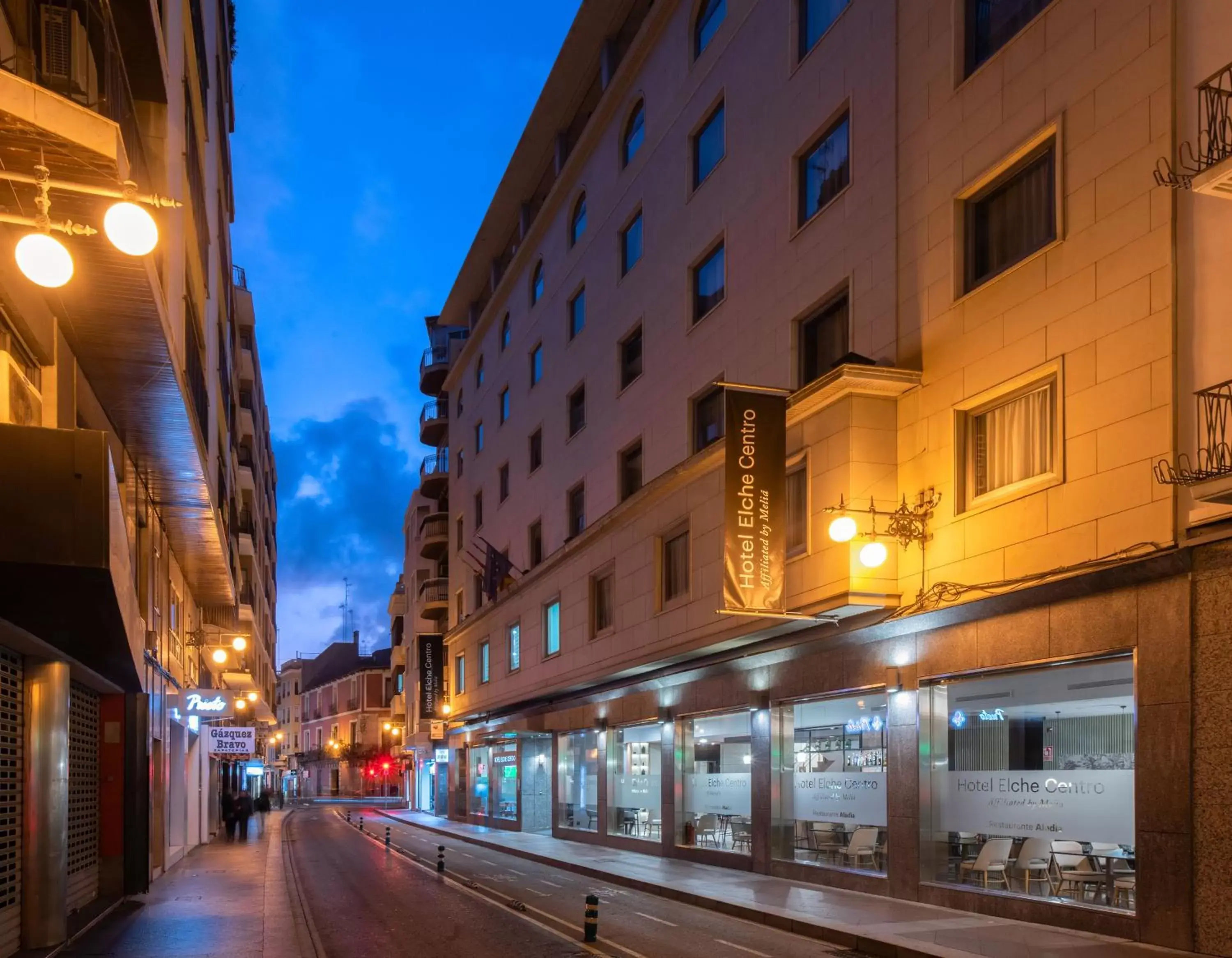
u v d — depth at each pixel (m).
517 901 16.58
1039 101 13.44
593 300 29.45
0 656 10.82
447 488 58.31
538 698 33.22
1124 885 11.59
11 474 8.21
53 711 11.68
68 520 8.27
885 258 16.39
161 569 21.08
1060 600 12.68
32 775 11.41
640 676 25.56
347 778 100.62
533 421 34.84
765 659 19.62
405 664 75.19
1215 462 10.36
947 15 15.36
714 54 22.86
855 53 17.59
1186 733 10.70
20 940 11.12
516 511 36.44
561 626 30.03
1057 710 12.81
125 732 16.80
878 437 15.65
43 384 11.21
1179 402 11.04
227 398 30.34
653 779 25.25
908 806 15.29
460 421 46.88
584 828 30.14
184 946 11.71
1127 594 11.66
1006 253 14.20
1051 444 13.02
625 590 25.03
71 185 6.19
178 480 18.30
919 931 12.25
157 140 14.36
